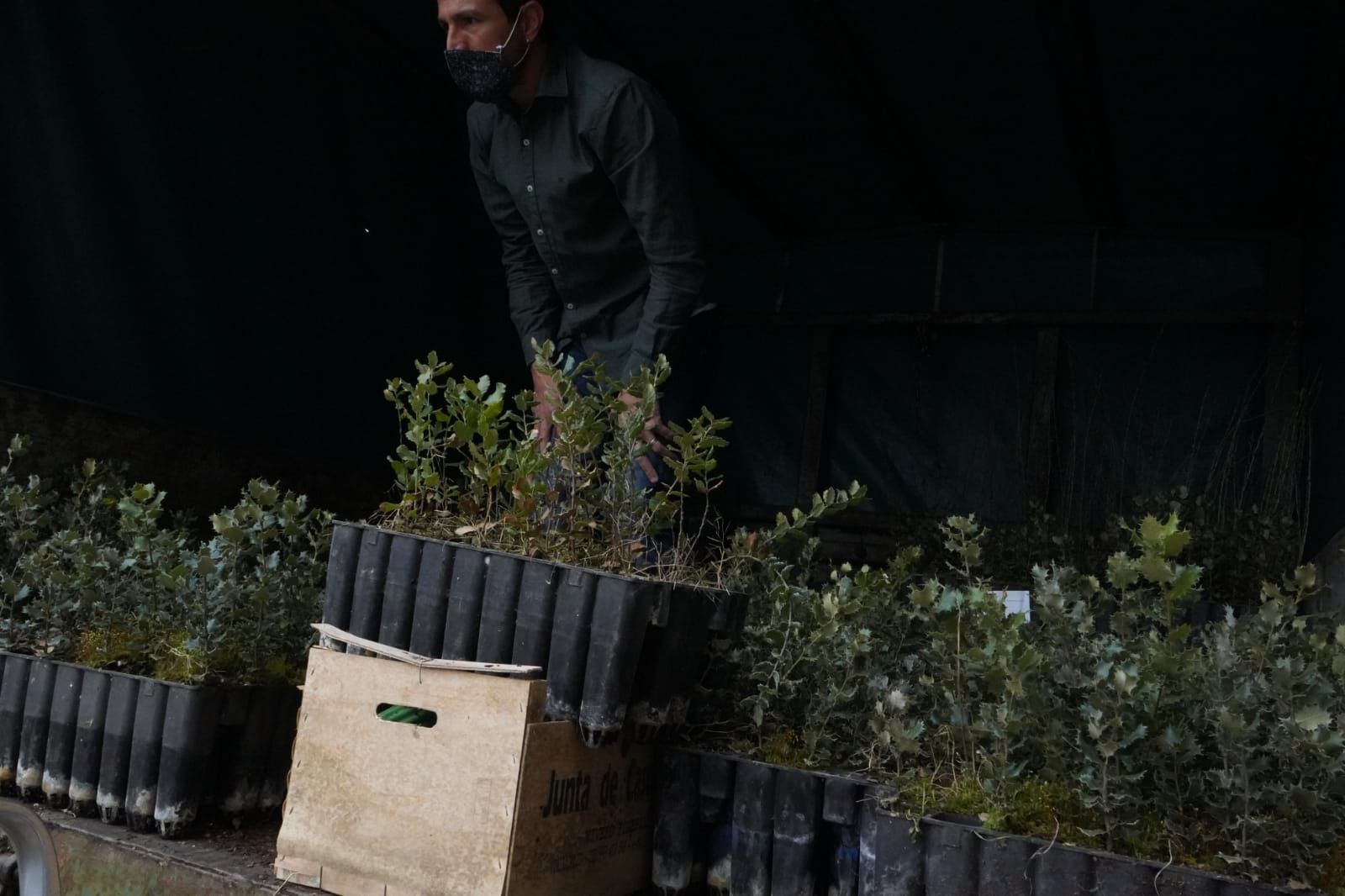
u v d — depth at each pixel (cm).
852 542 625
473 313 588
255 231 464
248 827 214
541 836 166
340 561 195
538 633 176
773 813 178
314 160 488
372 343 524
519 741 163
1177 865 147
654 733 182
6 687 226
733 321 663
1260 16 382
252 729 212
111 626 231
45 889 130
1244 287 567
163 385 430
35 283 386
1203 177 516
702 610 187
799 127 521
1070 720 168
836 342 650
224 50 446
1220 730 150
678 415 287
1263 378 559
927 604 189
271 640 227
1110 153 505
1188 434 568
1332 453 426
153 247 425
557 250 292
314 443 497
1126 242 591
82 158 400
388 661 178
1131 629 174
